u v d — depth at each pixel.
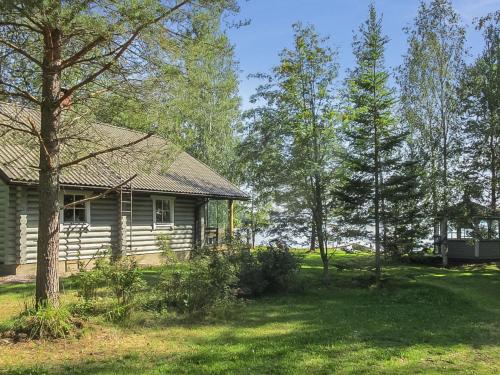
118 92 7.38
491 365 6.05
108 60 7.11
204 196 19.38
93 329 7.07
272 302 10.34
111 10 6.16
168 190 17.56
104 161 9.09
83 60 7.05
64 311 6.99
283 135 14.48
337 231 13.03
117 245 16.42
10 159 13.06
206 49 7.31
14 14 5.93
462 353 6.61
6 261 13.32
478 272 18.50
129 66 7.12
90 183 14.59
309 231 13.98
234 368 5.70
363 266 13.26
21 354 6.03
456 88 21.92
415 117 22.44
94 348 6.38
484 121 20.95
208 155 30.67
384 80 12.45
